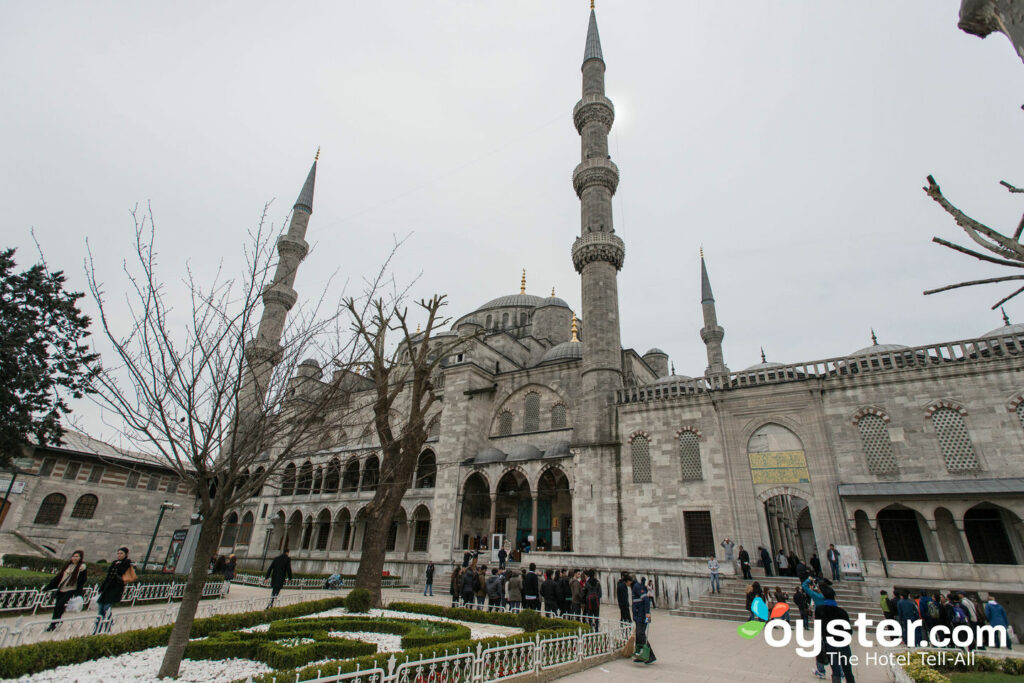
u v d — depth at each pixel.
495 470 40.78
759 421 32.62
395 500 23.41
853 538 27.56
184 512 54.22
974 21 4.90
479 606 21.61
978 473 26.41
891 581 24.95
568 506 41.97
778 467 31.28
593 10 57.66
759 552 30.09
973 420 27.25
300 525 54.44
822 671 13.06
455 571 24.14
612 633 15.50
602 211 46.28
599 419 38.03
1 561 34.12
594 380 39.47
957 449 27.30
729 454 32.75
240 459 10.88
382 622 16.34
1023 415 26.25
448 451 44.03
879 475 28.55
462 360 49.88
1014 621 22.64
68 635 13.48
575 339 51.84
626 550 33.81
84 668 10.35
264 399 12.12
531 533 42.56
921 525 27.47
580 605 20.61
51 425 28.38
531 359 59.59
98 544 47.72
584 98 51.41
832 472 29.61
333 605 21.12
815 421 31.00
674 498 33.66
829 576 27.14
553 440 43.09
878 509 27.08
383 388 24.64
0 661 9.20
